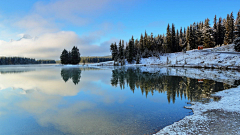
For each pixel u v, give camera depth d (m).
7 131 6.88
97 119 8.01
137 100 11.86
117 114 8.74
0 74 35.66
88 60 195.88
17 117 8.55
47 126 7.28
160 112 8.93
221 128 6.04
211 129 6.00
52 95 13.88
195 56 57.50
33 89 16.70
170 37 82.38
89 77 27.67
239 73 29.20
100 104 10.90
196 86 16.80
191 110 9.14
